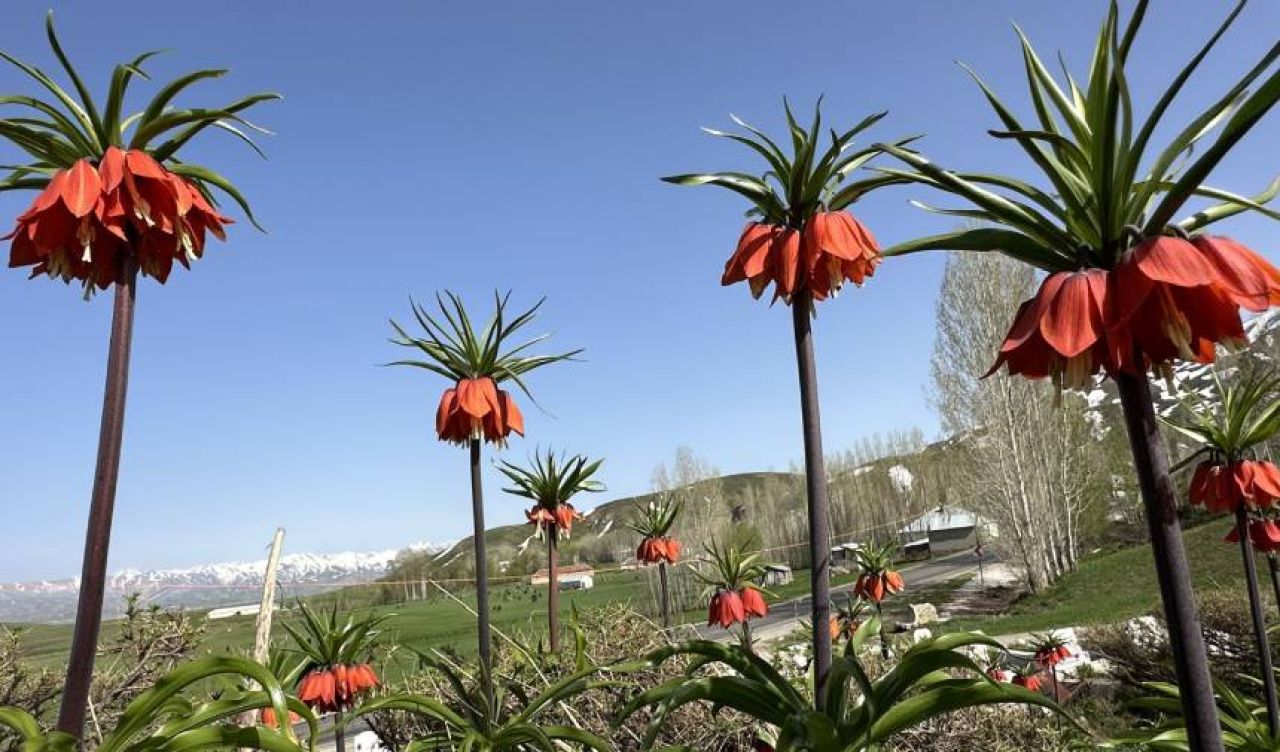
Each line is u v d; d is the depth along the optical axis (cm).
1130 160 175
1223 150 158
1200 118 170
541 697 372
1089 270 179
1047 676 1052
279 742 238
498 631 559
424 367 487
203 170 256
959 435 3234
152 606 588
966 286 3184
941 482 5753
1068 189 182
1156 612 1177
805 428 282
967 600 3017
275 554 438
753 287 300
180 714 260
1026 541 2909
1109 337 168
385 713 601
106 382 235
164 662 584
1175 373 181
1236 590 1187
